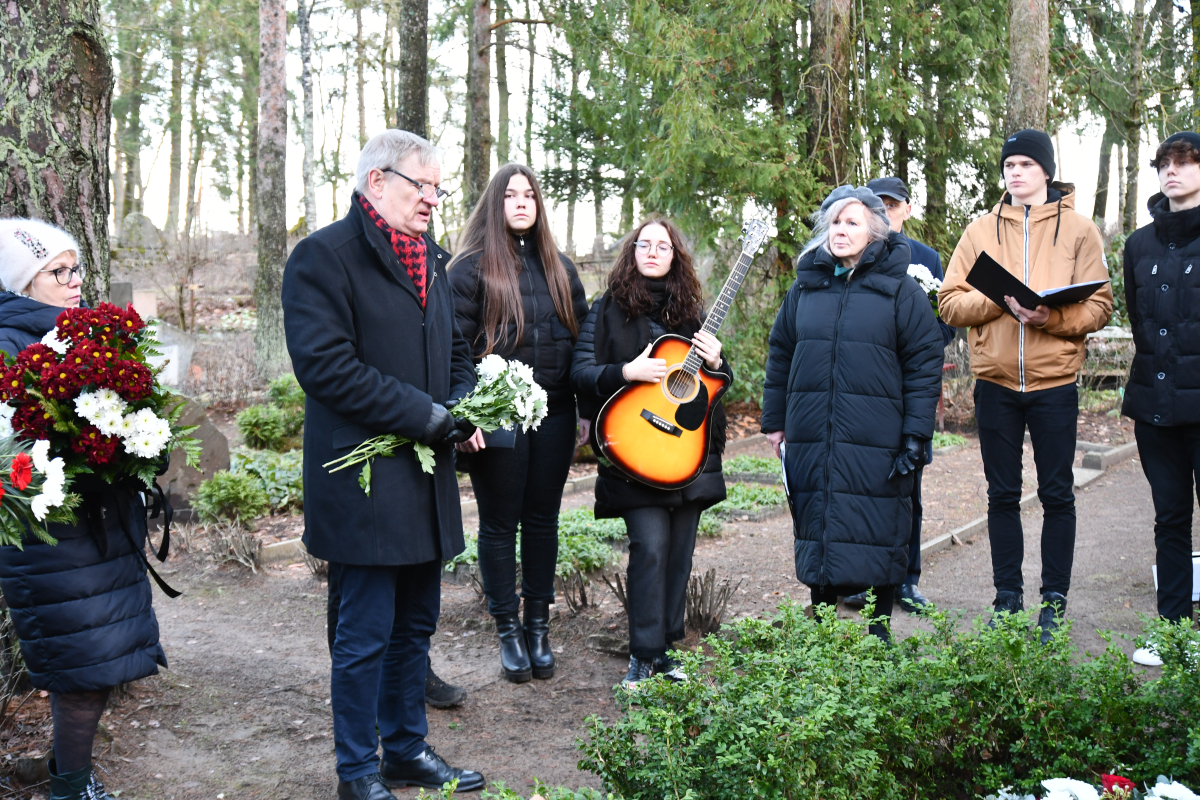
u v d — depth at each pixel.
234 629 4.92
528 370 3.35
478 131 15.37
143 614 2.90
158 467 2.82
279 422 10.44
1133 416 4.21
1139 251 4.20
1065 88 13.90
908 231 12.45
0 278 2.93
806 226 11.49
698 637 4.54
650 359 3.87
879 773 2.44
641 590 3.89
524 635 4.30
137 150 30.61
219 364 14.57
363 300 2.96
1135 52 15.12
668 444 3.88
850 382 3.79
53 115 3.79
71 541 2.71
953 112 12.93
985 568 5.84
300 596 5.50
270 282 15.25
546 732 3.64
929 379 3.78
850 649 2.75
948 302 4.63
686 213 11.77
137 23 25.30
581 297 4.41
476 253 4.13
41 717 3.46
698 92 11.05
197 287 21.86
